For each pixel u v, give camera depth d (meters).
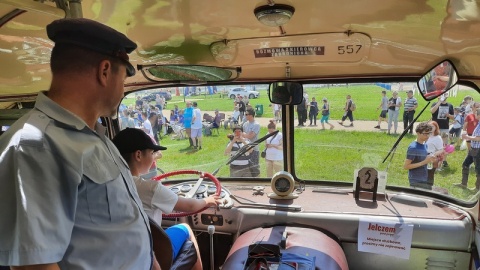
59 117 0.90
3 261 0.78
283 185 2.68
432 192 2.56
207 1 1.37
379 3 1.38
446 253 2.28
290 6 1.43
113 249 0.95
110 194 0.95
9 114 1.97
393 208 2.48
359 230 2.36
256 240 2.24
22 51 1.77
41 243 0.77
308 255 2.01
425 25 1.58
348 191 2.79
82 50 0.91
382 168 2.65
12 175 0.79
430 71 2.18
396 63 2.24
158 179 2.71
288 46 2.09
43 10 1.09
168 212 2.14
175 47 2.07
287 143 2.82
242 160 2.92
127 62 1.01
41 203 0.79
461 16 1.39
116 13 1.48
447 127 2.33
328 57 2.25
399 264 2.36
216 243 2.77
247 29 1.79
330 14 1.55
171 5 1.40
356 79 2.50
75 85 0.93
